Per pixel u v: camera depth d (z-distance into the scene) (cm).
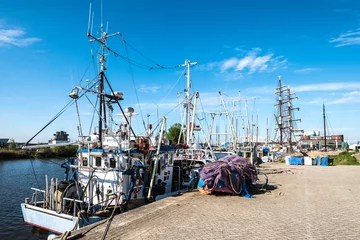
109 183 1184
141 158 1326
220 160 1522
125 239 700
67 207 1109
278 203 1162
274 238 697
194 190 1512
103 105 1387
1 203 1970
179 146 2095
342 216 932
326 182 1953
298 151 7231
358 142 10700
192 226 809
